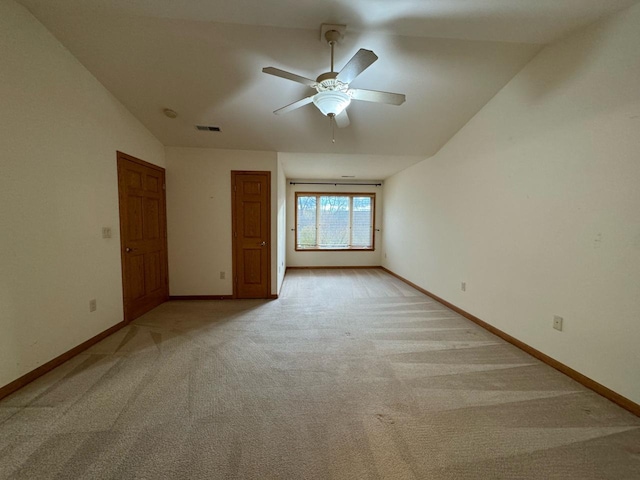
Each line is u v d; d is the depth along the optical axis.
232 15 1.93
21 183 1.94
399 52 2.30
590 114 1.93
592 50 1.91
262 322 3.21
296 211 6.60
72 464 1.32
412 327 3.07
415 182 4.85
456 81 2.63
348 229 6.76
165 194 3.94
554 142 2.20
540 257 2.34
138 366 2.22
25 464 1.32
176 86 2.74
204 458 1.37
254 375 2.11
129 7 1.89
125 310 3.09
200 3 1.82
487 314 3.00
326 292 4.58
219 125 3.39
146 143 3.47
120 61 2.44
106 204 2.79
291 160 4.63
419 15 1.89
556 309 2.21
